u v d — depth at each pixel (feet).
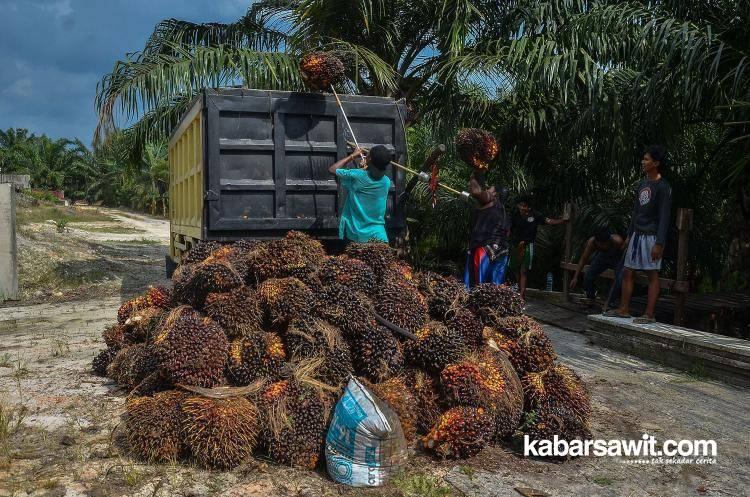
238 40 40.88
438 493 11.12
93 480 11.46
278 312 14.15
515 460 12.85
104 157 35.86
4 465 12.10
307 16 34.35
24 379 18.04
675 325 23.91
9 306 34.47
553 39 30.01
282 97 21.29
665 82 24.31
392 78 34.53
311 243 15.98
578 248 33.42
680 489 11.74
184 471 11.85
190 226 26.03
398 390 13.20
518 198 31.53
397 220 22.80
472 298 15.74
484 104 33.45
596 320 23.90
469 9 32.30
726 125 24.11
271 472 11.88
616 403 16.72
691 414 15.96
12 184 36.24
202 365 13.15
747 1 24.18
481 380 13.44
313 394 12.66
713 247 31.89
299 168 21.63
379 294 15.14
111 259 51.67
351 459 11.46
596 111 27.43
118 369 16.98
